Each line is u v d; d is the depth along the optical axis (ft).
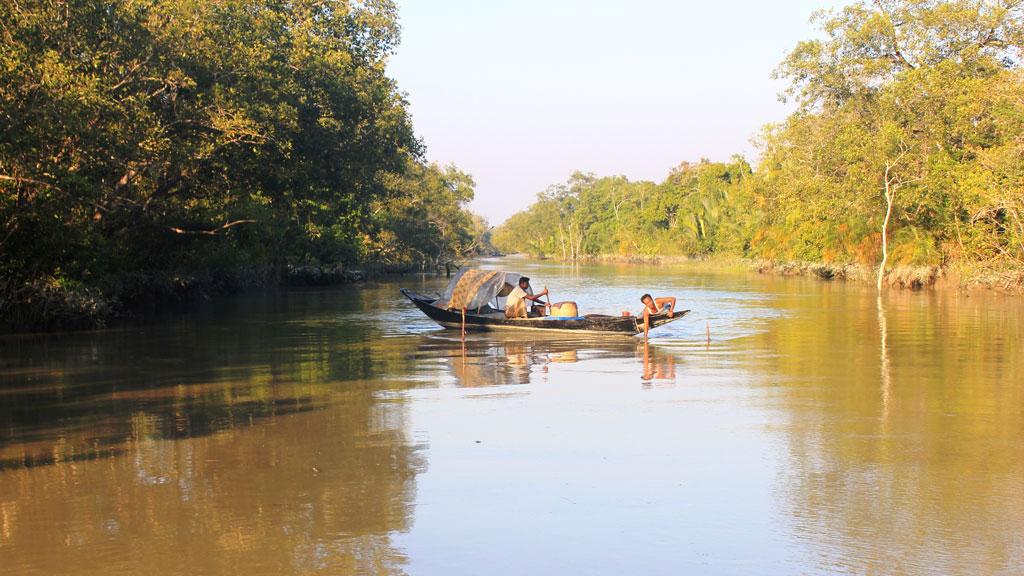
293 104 101.81
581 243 495.82
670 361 56.24
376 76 132.67
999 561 21.67
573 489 27.66
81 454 32.12
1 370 52.90
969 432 35.01
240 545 23.04
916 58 158.61
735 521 24.68
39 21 65.36
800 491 27.32
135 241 98.12
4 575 21.24
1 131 59.72
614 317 68.59
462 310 73.87
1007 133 121.29
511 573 21.22
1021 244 116.78
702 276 205.67
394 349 63.57
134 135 73.05
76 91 62.54
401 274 251.19
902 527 24.09
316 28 122.62
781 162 215.72
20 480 28.89
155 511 25.71
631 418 37.96
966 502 26.13
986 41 156.46
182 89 85.71
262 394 44.21
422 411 39.63
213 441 33.99
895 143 145.48
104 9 71.31
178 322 86.38
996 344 63.82
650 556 22.25
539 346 65.16
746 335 71.82
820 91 171.12
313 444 33.45
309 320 89.25
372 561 21.97
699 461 30.83
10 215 67.41
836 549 22.58
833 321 83.87
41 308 75.66
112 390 45.55
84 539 23.54
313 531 24.08
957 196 135.54
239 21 91.81
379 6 135.44
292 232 165.58
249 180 106.93
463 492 27.40
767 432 35.14
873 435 34.63
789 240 209.26
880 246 158.81
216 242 121.19
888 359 56.39
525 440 33.96
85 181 71.82
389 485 28.14
